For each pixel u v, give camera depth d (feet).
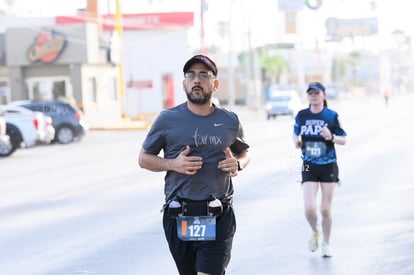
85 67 376.89
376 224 90.27
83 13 440.86
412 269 68.23
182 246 46.91
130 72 473.67
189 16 473.26
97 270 70.38
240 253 76.18
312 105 74.23
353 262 71.51
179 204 46.06
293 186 127.34
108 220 97.91
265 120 406.62
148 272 69.15
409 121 346.95
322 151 73.72
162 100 476.13
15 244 83.46
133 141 270.05
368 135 256.52
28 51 380.78
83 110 371.15
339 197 113.29
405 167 153.17
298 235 84.74
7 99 398.62
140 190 128.98
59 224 95.86
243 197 115.24
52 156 214.28
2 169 178.19
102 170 167.84
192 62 45.83
